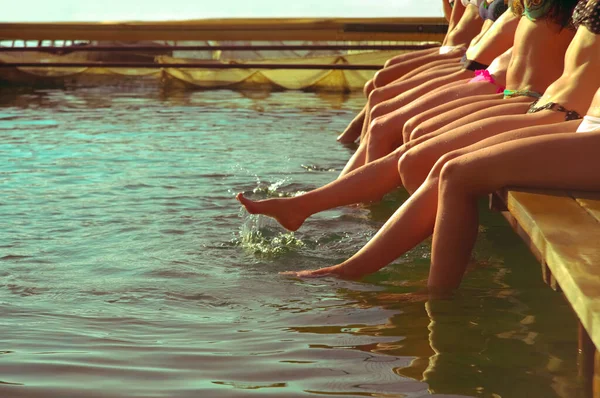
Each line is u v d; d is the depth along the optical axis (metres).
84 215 4.51
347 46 13.85
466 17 7.31
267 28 14.03
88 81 14.61
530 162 2.86
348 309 2.92
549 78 4.09
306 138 7.88
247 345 2.54
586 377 2.23
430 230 3.28
